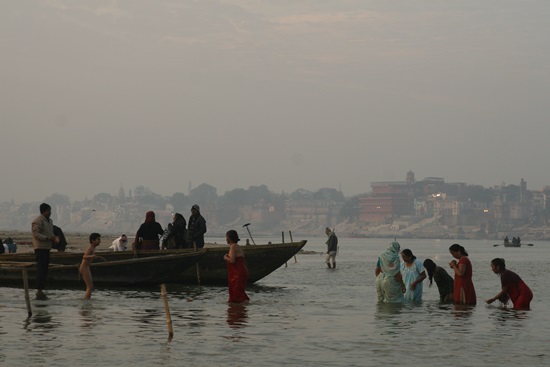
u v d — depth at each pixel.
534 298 28.77
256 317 20.50
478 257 92.25
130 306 22.59
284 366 13.74
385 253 25.31
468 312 22.41
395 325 19.25
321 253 96.25
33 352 14.70
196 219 32.50
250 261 32.41
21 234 167.38
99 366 13.50
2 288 28.52
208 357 14.48
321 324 19.27
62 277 29.36
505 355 15.02
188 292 28.05
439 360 14.46
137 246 31.50
